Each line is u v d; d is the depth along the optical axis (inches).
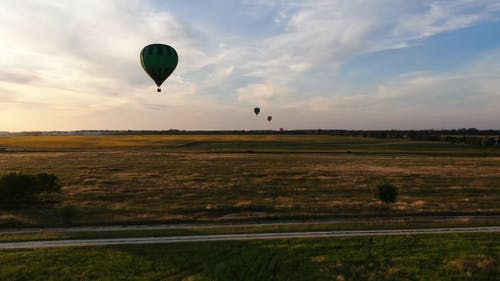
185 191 1256.8
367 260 514.0
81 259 510.0
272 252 541.3
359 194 1226.6
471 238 611.5
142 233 661.3
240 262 504.4
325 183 1459.2
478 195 1218.6
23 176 1039.6
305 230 680.4
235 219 876.0
